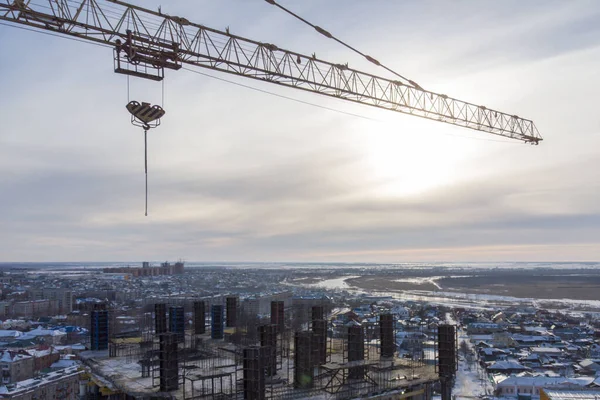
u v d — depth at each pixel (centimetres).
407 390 6212
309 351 6028
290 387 6009
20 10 7812
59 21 8144
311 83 11375
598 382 14362
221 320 8462
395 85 13088
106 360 7188
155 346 7812
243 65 10200
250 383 5094
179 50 9150
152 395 5434
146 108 7838
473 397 14875
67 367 14462
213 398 5278
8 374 13975
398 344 18762
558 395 11106
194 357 7212
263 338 6481
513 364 17662
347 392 5819
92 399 6669
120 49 8638
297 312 19588
